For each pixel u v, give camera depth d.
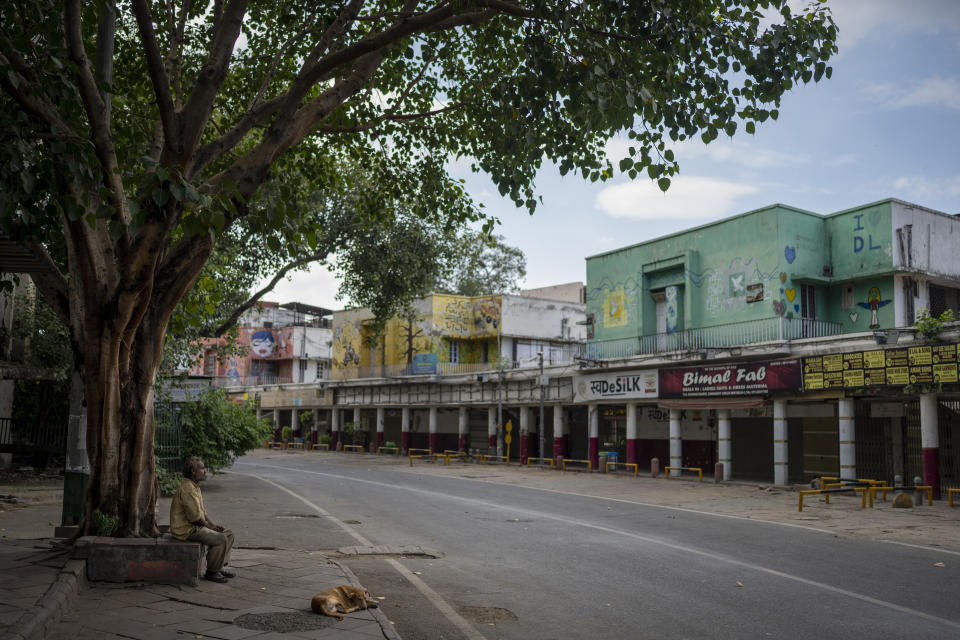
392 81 12.10
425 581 8.40
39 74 7.06
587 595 7.71
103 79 7.59
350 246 26.22
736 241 26.00
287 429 54.12
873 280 24.08
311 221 7.73
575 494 20.36
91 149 6.69
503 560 9.85
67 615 5.93
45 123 6.95
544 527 13.31
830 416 24.20
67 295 8.10
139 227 6.14
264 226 7.57
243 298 26.30
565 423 36.06
